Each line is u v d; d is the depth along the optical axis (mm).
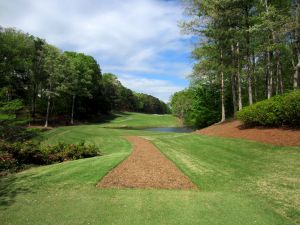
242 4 20547
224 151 13000
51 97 39812
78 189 7801
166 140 19125
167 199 6949
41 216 6016
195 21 21859
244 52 22359
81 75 45656
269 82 21656
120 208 6379
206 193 7449
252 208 6332
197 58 23812
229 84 29328
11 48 31703
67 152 13617
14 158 12047
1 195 7492
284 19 16281
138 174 9148
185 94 55625
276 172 9008
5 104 16797
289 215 5957
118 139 21844
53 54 36656
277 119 14086
